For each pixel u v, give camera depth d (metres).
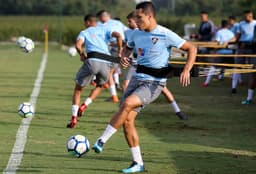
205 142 17.50
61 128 19.41
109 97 28.12
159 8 76.25
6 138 17.39
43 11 115.31
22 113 17.34
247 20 30.03
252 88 26.11
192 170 13.95
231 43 30.97
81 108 20.58
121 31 23.23
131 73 23.16
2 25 76.12
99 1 104.06
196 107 25.20
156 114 23.02
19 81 34.62
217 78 37.25
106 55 20.61
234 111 24.05
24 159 14.80
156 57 13.40
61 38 68.50
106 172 13.61
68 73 40.25
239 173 13.73
